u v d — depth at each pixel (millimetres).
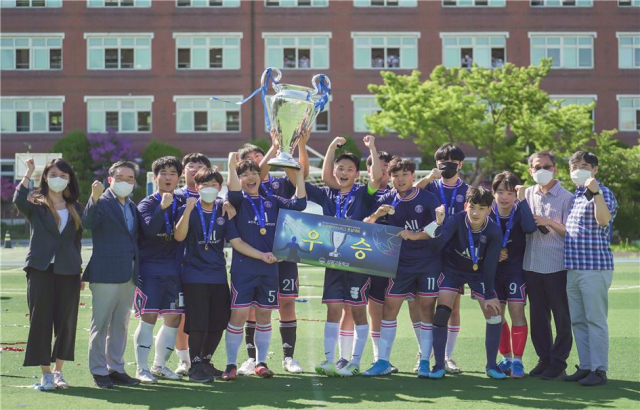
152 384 7207
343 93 42938
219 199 7738
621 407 6172
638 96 42812
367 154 42688
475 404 6293
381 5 42969
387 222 7902
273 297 7590
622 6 42844
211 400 6453
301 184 7758
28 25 43219
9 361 8219
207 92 43250
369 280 7867
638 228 32688
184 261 7484
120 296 7148
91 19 43312
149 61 43375
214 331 7512
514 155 33594
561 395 6648
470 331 10297
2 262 23281
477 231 7398
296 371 7801
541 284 7609
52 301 6871
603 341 7156
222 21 43156
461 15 42781
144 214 7352
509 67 33250
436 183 8078
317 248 7602
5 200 42125
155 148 41250
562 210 7625
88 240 34188
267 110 7984
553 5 42844
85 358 8430
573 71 42875
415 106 32969
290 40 43031
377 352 7902
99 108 43562
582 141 33000
